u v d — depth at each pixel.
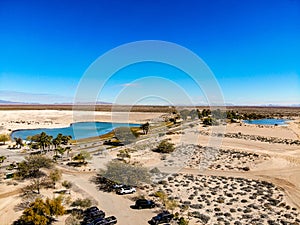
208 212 29.19
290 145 70.25
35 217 25.00
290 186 38.91
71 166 45.00
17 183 38.03
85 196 32.50
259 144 70.69
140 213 28.28
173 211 29.00
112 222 25.56
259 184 39.44
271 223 26.94
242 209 30.34
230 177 42.25
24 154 59.34
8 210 29.55
